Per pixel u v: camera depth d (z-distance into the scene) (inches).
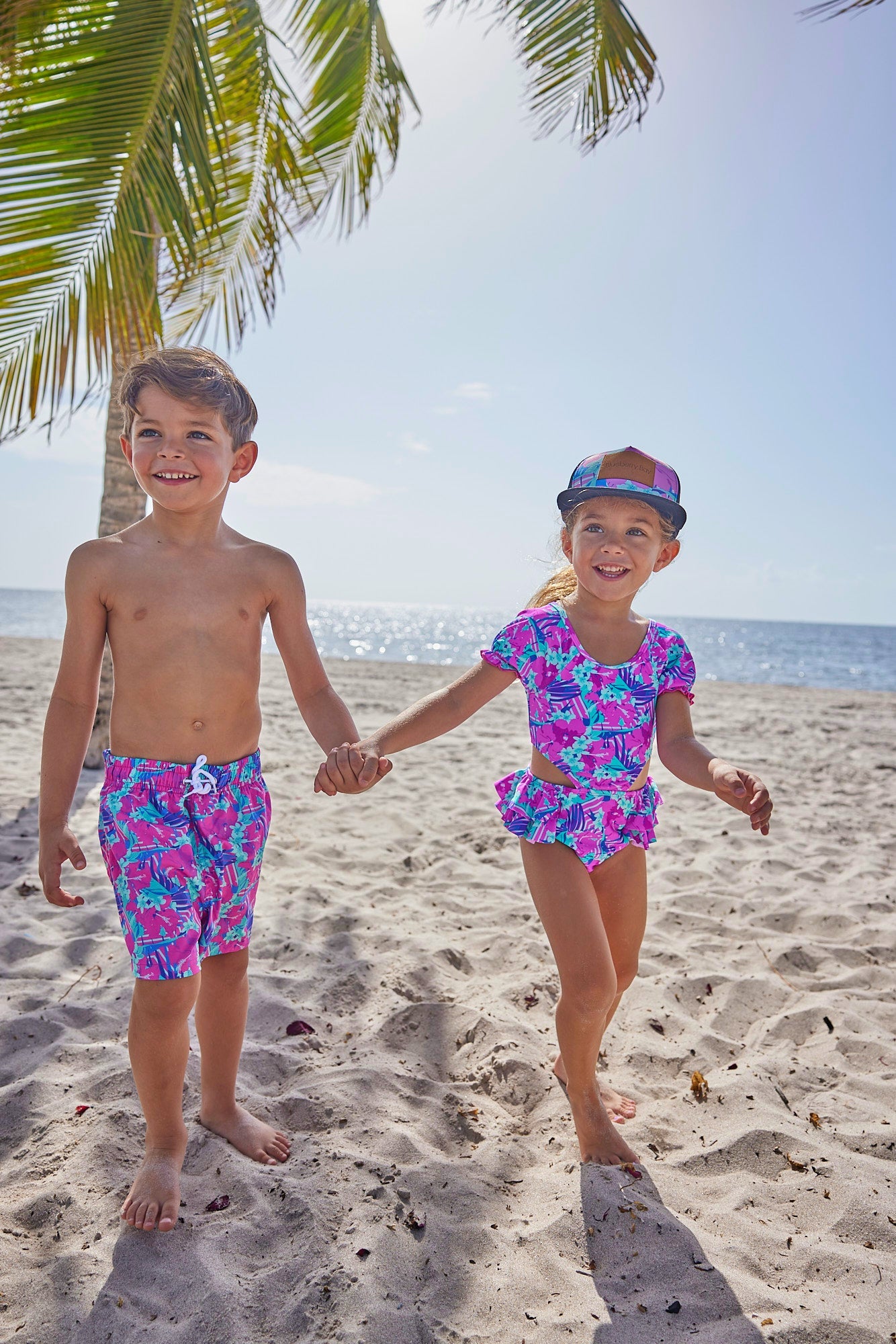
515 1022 97.5
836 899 145.9
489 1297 58.4
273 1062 87.6
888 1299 59.3
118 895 66.0
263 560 72.1
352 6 185.8
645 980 111.6
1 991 101.5
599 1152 73.7
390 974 108.6
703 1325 56.5
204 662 68.0
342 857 159.9
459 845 172.1
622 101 195.9
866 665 1391.5
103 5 132.9
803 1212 68.9
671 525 79.9
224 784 68.9
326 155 200.4
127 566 67.8
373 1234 62.4
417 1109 80.9
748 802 67.7
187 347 70.7
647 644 80.7
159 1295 57.5
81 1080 82.3
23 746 245.3
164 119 137.6
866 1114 83.3
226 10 154.9
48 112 132.9
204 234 172.2
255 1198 66.4
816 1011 104.0
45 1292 57.6
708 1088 86.6
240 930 71.1
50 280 137.3
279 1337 54.0
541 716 78.0
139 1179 65.2
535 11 185.2
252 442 73.8
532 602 88.0
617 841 77.9
